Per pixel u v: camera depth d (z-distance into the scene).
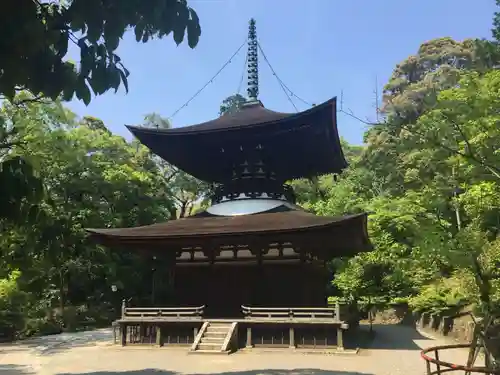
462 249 10.62
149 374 14.62
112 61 5.32
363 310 35.16
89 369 15.98
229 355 17.88
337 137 23.55
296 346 19.30
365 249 25.53
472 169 13.80
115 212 38.97
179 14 5.24
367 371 14.55
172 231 21.31
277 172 25.44
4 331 26.69
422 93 45.31
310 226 18.50
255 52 28.55
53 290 35.78
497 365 8.23
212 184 29.61
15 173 5.05
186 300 22.05
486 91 11.40
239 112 26.78
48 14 5.05
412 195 30.12
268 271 21.08
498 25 24.41
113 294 40.44
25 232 6.87
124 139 50.84
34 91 5.10
